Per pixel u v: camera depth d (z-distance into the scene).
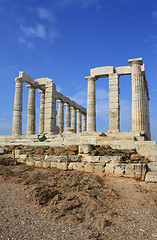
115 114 23.83
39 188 9.70
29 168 15.09
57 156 16.08
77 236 5.73
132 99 22.50
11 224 6.40
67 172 13.01
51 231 6.00
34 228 6.18
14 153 17.00
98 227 6.34
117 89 24.19
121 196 9.36
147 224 6.70
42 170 14.66
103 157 14.34
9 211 7.47
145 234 6.00
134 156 14.27
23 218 6.88
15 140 24.94
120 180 11.85
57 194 8.98
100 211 7.58
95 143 18.69
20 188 10.25
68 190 9.66
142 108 21.95
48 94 28.08
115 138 18.80
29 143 22.83
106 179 12.04
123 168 12.93
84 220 6.87
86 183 10.82
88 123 25.34
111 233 6.02
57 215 6.96
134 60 22.56
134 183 11.33
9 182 11.46
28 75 28.83
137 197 9.26
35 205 8.11
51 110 27.39
